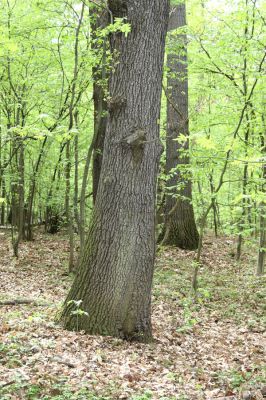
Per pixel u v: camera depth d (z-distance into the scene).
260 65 10.38
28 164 18.69
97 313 6.73
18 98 13.07
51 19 11.52
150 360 6.07
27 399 4.34
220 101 11.89
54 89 13.58
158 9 6.61
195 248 15.04
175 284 11.19
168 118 14.22
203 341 7.37
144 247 6.79
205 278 11.84
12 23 11.16
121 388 4.82
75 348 5.93
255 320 8.70
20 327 6.51
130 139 6.52
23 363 5.19
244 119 11.54
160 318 8.56
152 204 6.87
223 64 11.27
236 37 10.39
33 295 9.59
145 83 6.59
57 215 20.22
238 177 15.34
